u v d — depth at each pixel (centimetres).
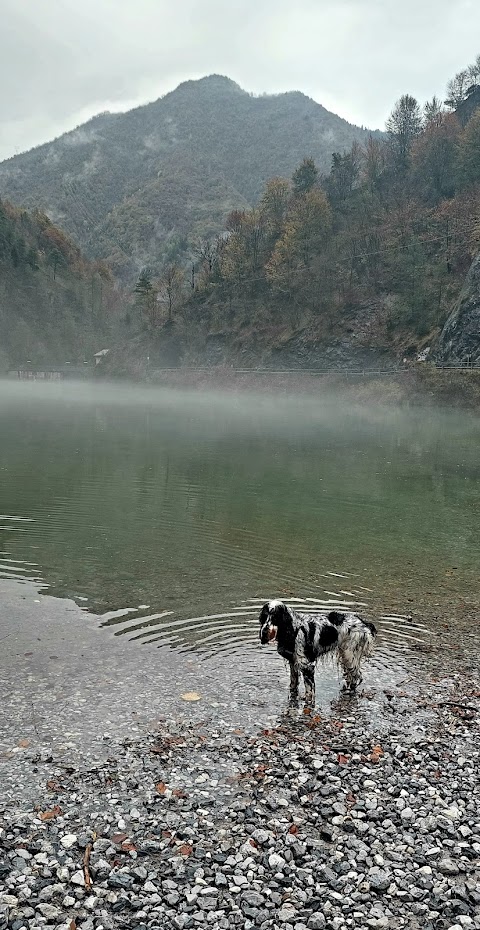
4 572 1630
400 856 664
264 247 14375
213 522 2273
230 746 871
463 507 2666
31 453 4128
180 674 1086
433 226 11650
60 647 1177
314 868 643
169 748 860
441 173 13200
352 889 616
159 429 6119
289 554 1867
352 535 2128
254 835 688
